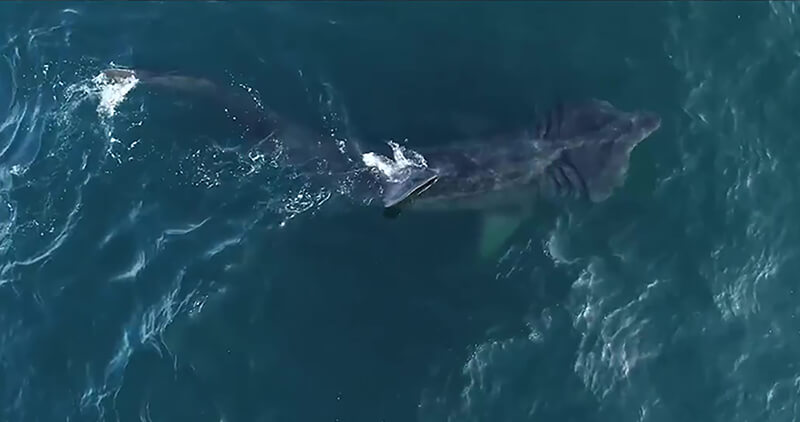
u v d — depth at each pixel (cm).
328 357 3272
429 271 3462
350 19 4147
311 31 4112
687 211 3647
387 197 3619
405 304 3381
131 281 3419
